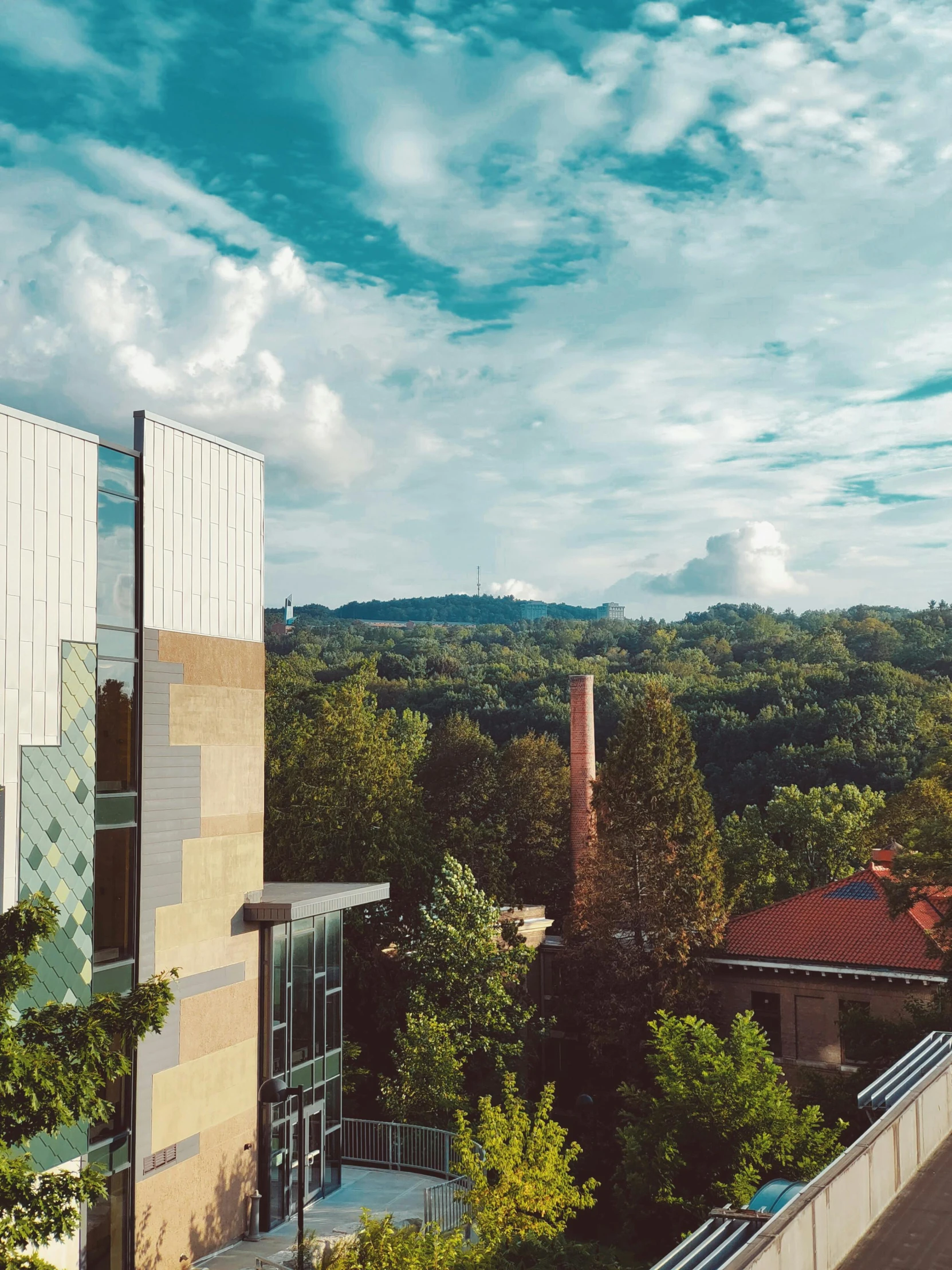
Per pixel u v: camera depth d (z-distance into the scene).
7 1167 10.72
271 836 46.53
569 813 63.53
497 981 37.22
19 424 19.92
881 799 66.06
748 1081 25.22
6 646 19.38
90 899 20.98
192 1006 24.03
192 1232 23.48
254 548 27.11
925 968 36.22
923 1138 10.00
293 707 61.59
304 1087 27.56
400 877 43.97
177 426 24.33
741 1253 6.79
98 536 21.89
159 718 23.44
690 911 39.91
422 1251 18.70
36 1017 12.41
